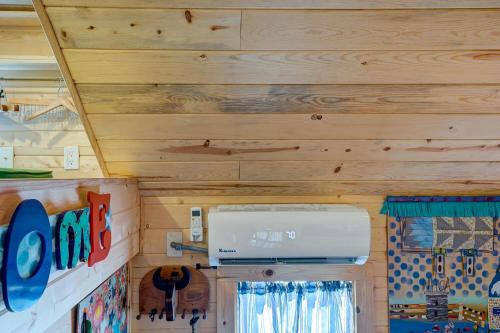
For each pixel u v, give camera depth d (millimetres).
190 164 1502
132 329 1710
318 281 1805
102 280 1180
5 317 643
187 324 1733
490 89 1198
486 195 1718
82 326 1157
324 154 1464
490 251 1713
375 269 1734
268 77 1152
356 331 1726
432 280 1717
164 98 1208
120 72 1117
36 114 1688
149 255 1716
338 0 968
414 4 979
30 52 1422
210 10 982
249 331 1837
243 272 1730
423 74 1151
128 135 1346
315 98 1228
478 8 989
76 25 996
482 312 1705
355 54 1096
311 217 1472
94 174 1747
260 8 983
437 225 1715
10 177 944
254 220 1463
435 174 1583
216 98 1216
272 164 1511
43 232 756
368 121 1319
